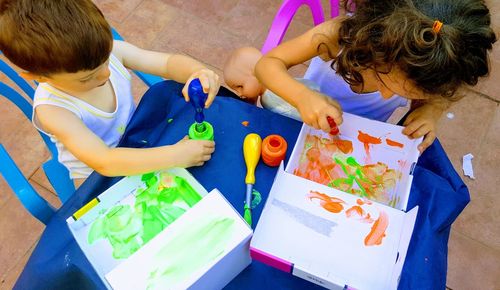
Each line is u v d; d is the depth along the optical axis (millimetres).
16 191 885
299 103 882
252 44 1844
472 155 1623
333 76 1076
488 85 1738
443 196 818
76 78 832
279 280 735
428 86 736
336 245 674
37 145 1612
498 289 1407
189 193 784
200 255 634
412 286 727
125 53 1068
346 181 848
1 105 1668
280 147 831
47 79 836
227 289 729
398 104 1140
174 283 616
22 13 739
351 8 899
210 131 858
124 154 817
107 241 740
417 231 778
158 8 1908
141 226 751
